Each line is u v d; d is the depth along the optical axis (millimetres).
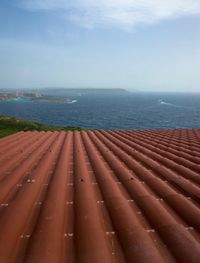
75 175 8234
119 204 5723
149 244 4164
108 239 4523
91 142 15312
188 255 3854
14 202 5824
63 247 4305
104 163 9953
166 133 19344
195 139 15750
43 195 6688
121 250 4176
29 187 6883
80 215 5254
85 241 4277
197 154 11281
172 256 3971
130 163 9586
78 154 11500
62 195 6430
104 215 5473
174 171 8758
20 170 8758
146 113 135125
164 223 4828
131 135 18094
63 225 5051
